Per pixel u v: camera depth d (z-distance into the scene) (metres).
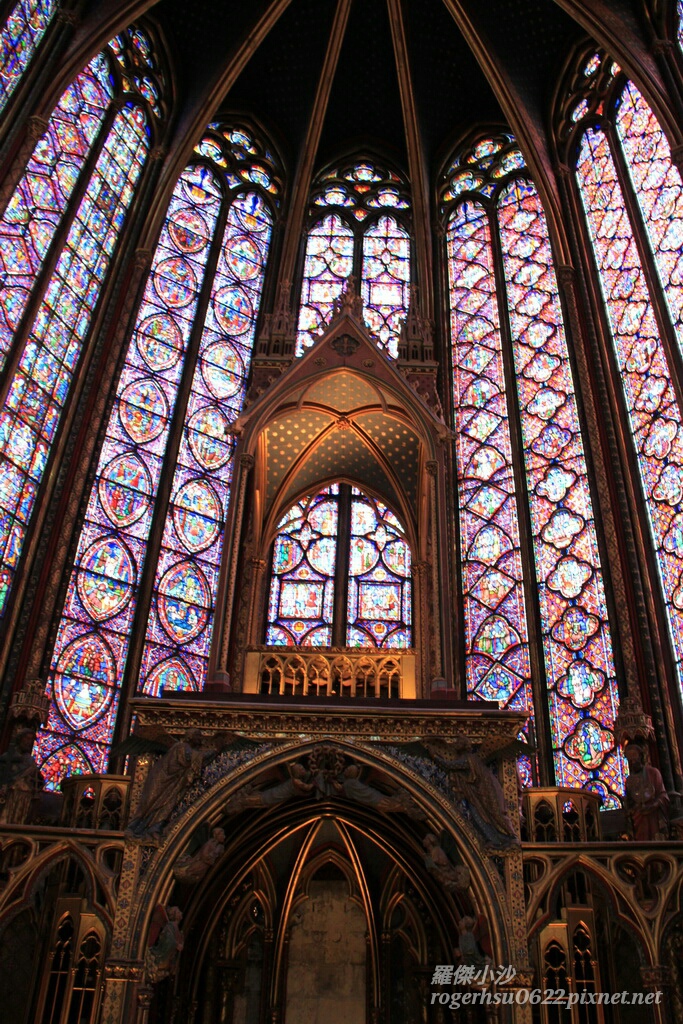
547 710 13.80
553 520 15.09
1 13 14.50
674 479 13.78
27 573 13.16
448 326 18.34
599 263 16.84
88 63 15.89
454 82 19.97
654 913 8.05
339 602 15.73
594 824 10.12
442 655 10.08
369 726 8.55
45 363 14.39
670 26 16.16
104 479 14.69
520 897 7.93
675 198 15.38
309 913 10.70
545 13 18.59
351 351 11.98
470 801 8.26
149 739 8.52
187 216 18.17
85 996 8.80
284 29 19.36
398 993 10.26
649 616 13.23
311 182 19.98
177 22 18.70
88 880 8.03
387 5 18.94
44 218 15.11
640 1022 9.05
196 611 14.88
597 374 15.46
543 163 17.97
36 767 10.77
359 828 10.02
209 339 17.23
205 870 8.06
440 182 20.00
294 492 13.34
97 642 13.63
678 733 12.40
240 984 10.27
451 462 16.69
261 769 8.40
